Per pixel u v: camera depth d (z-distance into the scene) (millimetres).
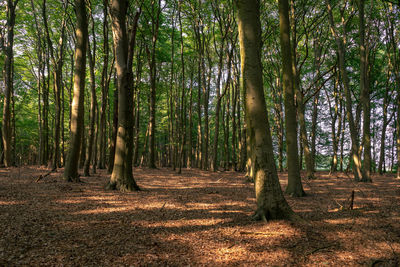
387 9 16703
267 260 3613
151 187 10539
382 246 4160
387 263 3531
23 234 4227
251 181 13195
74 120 11227
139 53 21328
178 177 15516
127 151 9469
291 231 4777
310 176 15422
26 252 3580
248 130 5742
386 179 16844
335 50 18328
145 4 18344
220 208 6773
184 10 20375
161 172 19125
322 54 22672
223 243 4227
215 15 19234
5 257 3363
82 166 20844
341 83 22266
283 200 5602
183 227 5051
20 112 28562
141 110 34156
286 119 9273
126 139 9469
